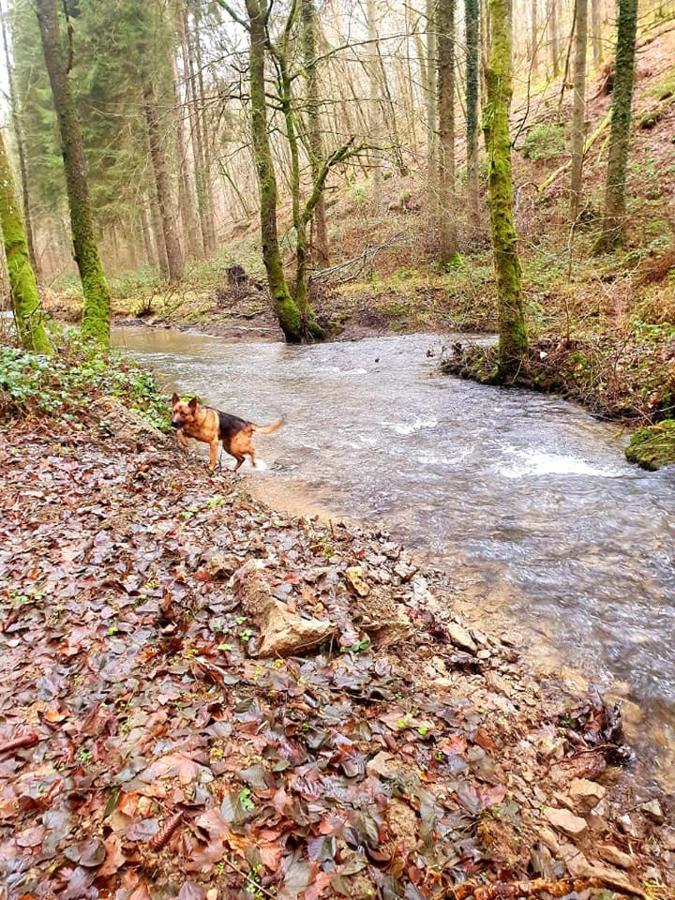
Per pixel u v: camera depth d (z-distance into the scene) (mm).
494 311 15086
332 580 4102
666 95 20016
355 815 2199
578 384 9383
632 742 2936
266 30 13961
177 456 7387
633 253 13672
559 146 22297
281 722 2658
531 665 3543
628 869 2258
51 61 11539
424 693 3129
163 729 2576
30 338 9438
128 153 22922
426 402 9898
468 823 2287
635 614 3965
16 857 1951
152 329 22375
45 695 2824
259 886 1889
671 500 5609
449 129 18734
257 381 12219
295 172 16797
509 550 4922
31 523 4695
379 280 21281
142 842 1997
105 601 3664
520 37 34969
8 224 9250
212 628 3426
